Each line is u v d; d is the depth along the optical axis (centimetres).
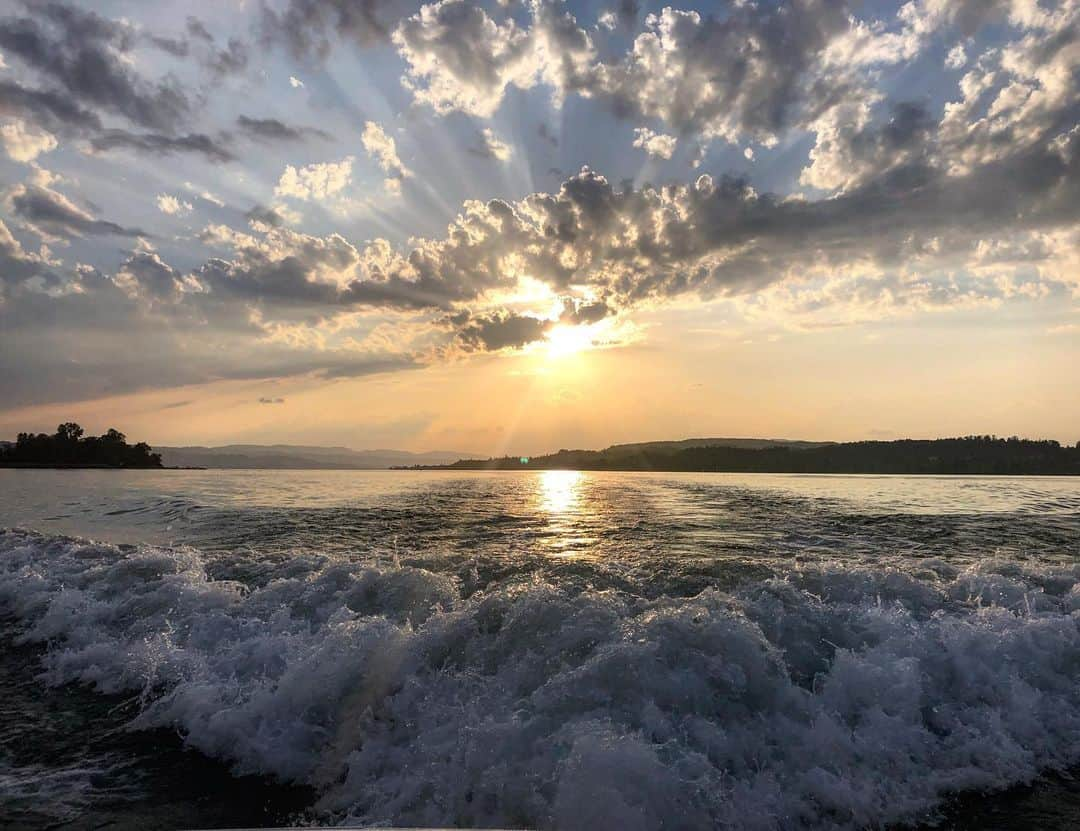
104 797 390
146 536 1200
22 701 521
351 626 566
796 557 930
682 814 364
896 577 698
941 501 2027
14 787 398
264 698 484
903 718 451
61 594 752
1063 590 684
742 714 442
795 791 391
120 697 529
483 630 549
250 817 377
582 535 1188
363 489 2745
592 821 358
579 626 531
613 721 424
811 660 505
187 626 627
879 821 372
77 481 3469
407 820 379
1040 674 505
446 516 1539
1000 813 377
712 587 673
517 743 414
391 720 460
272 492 2472
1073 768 423
